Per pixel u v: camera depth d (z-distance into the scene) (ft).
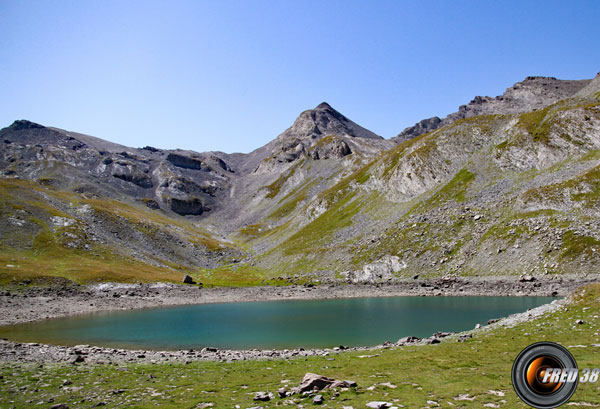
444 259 347.36
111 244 493.77
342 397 63.05
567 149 418.10
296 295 338.34
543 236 303.27
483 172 470.39
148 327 199.41
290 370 93.45
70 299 294.87
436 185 507.71
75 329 194.59
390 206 539.29
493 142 515.50
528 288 258.57
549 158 424.46
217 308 274.36
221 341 162.30
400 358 95.14
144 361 117.50
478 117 593.83
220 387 77.92
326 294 333.42
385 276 367.45
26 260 376.07
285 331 180.04
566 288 244.42
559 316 114.93
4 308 247.91
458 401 56.70
